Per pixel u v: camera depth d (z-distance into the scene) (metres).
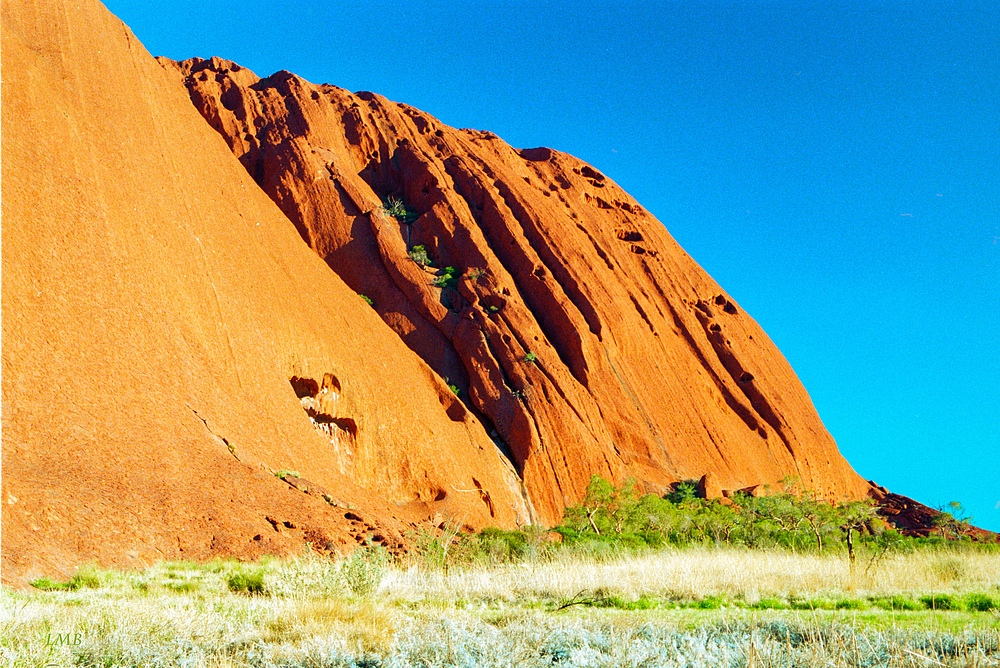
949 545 22.17
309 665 7.21
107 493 26.08
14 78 41.16
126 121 50.78
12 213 33.66
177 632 8.43
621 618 9.56
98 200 40.06
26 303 30.89
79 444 27.64
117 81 53.91
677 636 7.70
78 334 32.19
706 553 19.86
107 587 16.97
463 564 16.81
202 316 42.31
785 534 31.58
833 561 16.36
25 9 51.66
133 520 25.45
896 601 11.87
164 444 30.88
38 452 26.17
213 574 20.12
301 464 40.09
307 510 31.12
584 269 82.00
